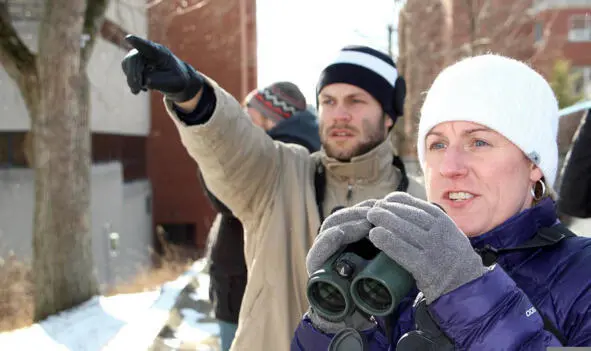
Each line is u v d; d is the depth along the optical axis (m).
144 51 1.96
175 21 24.58
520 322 1.23
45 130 8.01
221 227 3.36
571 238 1.40
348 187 2.66
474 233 1.47
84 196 8.26
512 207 1.46
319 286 1.32
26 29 13.12
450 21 16.61
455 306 1.24
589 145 2.51
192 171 26.42
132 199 21.95
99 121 17.61
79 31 8.02
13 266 9.78
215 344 5.30
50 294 7.93
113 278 17.34
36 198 8.17
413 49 15.01
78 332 6.45
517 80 1.47
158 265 13.22
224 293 3.34
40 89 7.98
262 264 2.50
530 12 19.70
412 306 1.42
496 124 1.43
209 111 2.28
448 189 1.48
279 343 2.40
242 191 2.52
